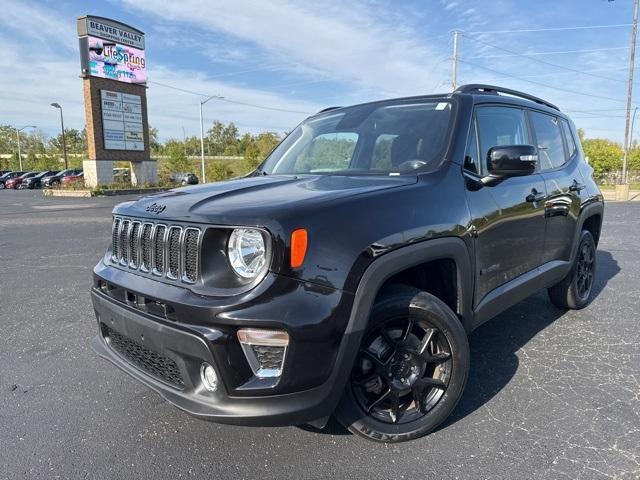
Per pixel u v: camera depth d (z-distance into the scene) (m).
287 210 2.12
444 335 2.54
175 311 2.14
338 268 2.12
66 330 4.42
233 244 2.10
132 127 30.34
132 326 2.37
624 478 2.28
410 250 2.37
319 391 2.13
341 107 4.04
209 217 2.15
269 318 1.98
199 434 2.71
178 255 2.25
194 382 2.16
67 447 2.61
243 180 3.11
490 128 3.34
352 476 2.33
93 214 16.16
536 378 3.32
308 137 3.79
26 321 4.67
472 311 2.89
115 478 2.35
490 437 2.62
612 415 2.83
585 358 3.64
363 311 2.18
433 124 3.13
